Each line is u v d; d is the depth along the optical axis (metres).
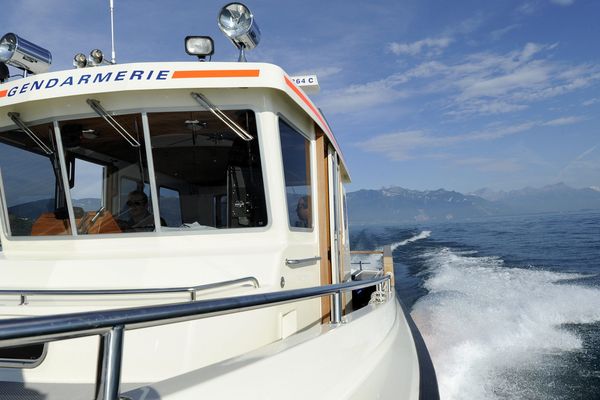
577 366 7.96
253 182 3.58
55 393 2.43
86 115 3.56
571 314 11.29
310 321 3.94
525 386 7.17
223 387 1.74
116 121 3.55
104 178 3.62
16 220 3.86
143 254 3.51
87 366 2.57
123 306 2.76
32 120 3.68
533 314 11.33
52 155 3.72
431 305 12.64
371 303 4.28
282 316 3.12
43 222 3.76
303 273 3.82
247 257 3.16
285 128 3.91
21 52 4.06
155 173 3.54
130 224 3.59
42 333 1.05
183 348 2.49
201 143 3.58
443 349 9.09
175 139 3.56
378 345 3.43
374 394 2.77
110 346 1.23
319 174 4.80
